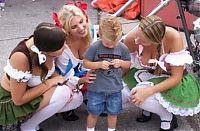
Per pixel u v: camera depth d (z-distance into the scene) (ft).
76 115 9.35
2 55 12.33
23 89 7.86
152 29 7.72
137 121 9.23
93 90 8.19
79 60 8.78
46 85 8.21
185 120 9.35
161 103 8.34
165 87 8.29
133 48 8.73
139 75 8.86
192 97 8.46
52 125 9.07
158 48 8.26
